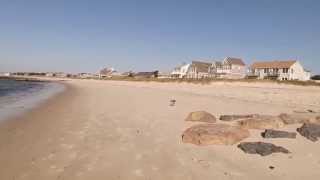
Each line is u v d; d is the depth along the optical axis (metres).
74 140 11.40
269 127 12.69
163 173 7.78
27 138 11.92
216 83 71.75
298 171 7.81
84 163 8.66
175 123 14.42
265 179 7.31
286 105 22.88
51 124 15.02
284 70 86.12
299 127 12.81
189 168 8.09
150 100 27.89
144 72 133.88
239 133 10.81
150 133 12.28
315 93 40.47
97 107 21.98
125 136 11.84
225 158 8.83
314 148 9.77
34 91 47.81
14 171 8.14
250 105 22.50
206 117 14.86
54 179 7.54
